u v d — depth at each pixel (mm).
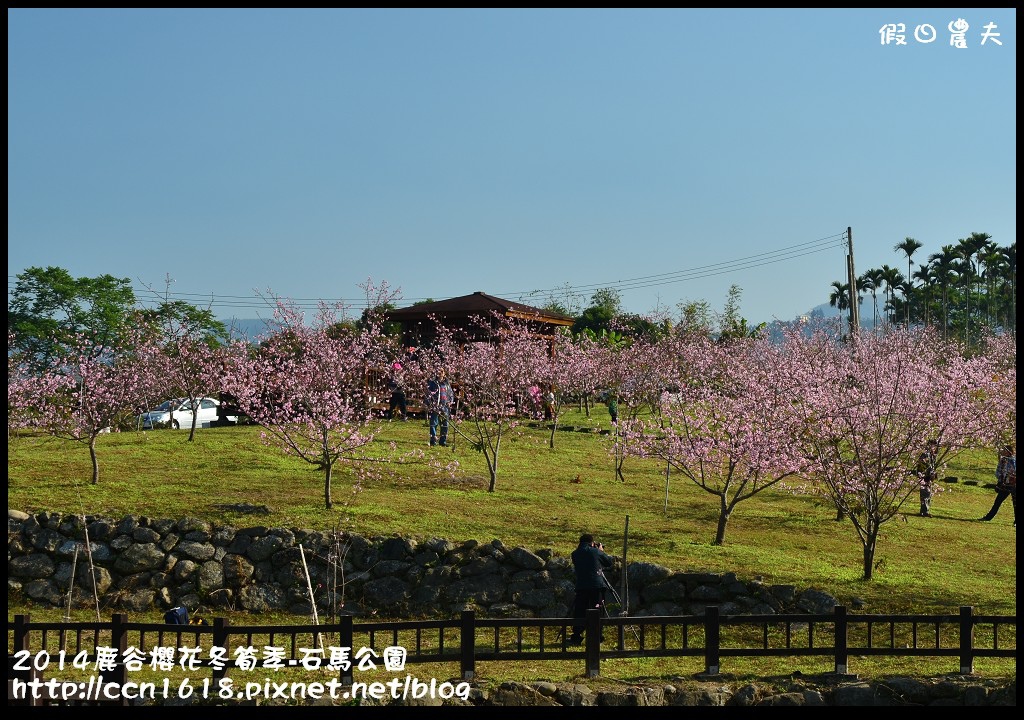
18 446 27969
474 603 18156
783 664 14922
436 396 29453
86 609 18797
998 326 98750
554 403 36156
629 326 62094
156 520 19703
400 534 19375
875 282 95812
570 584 18047
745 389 23781
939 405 20781
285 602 18609
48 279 57625
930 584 17906
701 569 18109
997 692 13477
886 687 13633
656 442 21141
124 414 30359
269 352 28375
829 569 18531
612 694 13297
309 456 26328
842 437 19641
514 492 23766
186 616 15406
